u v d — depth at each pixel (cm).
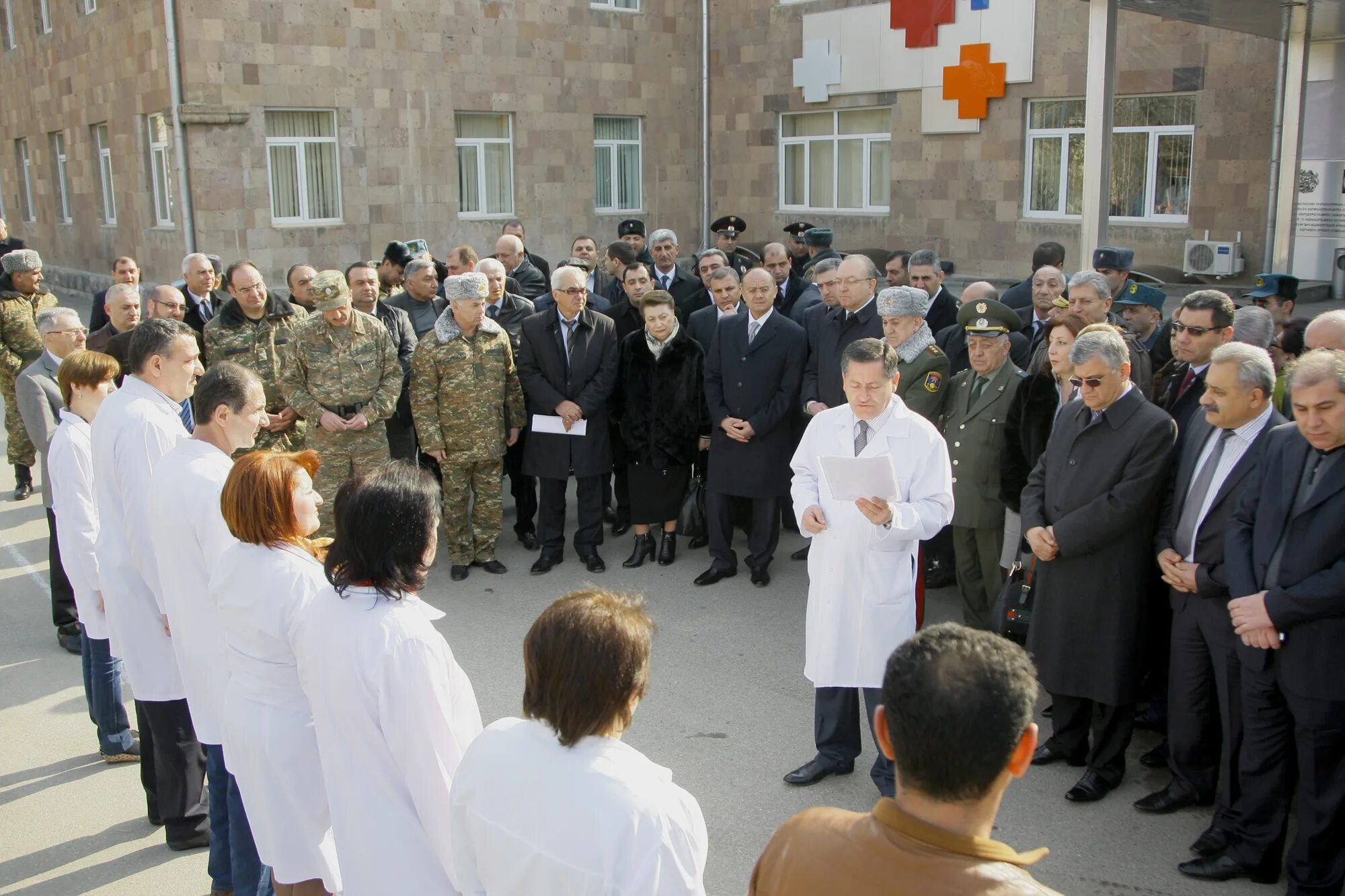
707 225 1958
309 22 1496
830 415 406
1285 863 350
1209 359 420
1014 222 1532
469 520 661
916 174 1634
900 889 148
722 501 632
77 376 412
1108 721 397
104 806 413
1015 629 439
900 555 385
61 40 1795
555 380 649
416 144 1625
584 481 660
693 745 447
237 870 317
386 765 232
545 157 1772
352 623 231
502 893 186
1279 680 319
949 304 701
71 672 535
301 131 1534
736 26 1848
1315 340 416
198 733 325
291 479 269
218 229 1461
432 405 635
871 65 1659
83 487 418
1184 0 890
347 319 604
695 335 702
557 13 1741
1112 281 631
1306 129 1305
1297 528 312
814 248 951
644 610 201
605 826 177
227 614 271
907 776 155
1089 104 765
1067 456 395
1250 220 1317
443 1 1617
